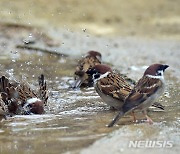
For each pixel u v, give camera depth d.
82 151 8.66
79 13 25.81
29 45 19.22
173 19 26.09
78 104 12.42
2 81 11.80
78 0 27.33
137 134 9.44
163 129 9.74
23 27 21.00
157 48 20.50
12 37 20.11
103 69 11.67
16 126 10.38
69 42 20.64
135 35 23.27
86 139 9.30
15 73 15.66
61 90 13.94
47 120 10.79
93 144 8.99
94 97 13.12
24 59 17.50
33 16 24.12
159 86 10.80
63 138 9.44
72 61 17.61
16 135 9.79
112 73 11.75
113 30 24.09
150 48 20.50
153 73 10.84
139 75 15.45
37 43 19.83
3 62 16.97
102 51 19.62
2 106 11.50
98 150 8.67
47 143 9.22
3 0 25.59
